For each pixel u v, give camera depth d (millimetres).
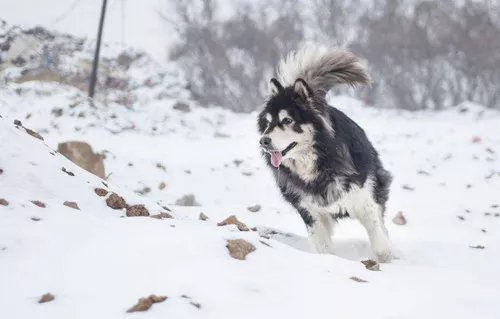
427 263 5773
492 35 28734
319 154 5703
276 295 3480
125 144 13320
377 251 5824
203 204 9625
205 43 31281
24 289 3305
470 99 28359
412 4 32375
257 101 29062
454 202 9102
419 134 15484
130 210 5000
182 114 18000
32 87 16734
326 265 4094
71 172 5398
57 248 3801
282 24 31844
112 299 3229
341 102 20906
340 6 32812
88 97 16891
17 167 4980
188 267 3645
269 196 10148
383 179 6395
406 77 29078
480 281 4355
